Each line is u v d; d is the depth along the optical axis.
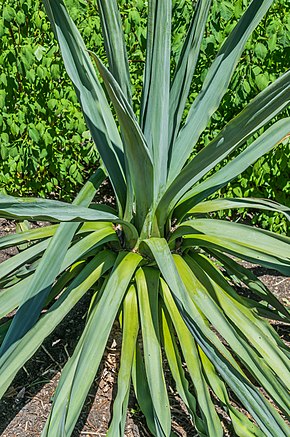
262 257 1.78
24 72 2.62
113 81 1.41
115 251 1.93
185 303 1.52
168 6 1.82
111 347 2.27
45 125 2.76
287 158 2.58
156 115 1.92
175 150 2.01
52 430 1.52
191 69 1.94
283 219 2.78
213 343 1.61
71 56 1.80
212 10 2.43
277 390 1.60
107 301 1.71
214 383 1.80
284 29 2.40
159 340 1.72
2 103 2.62
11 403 2.07
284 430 1.51
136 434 1.95
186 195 1.96
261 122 1.57
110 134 2.03
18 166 2.79
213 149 1.59
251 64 2.49
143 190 1.79
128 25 2.57
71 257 1.73
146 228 1.88
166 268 1.63
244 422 1.74
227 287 1.93
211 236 1.88
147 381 1.76
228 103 2.55
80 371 1.58
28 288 1.57
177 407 2.05
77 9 2.60
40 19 2.59
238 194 2.74
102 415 2.03
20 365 1.56
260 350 1.71
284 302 2.58
